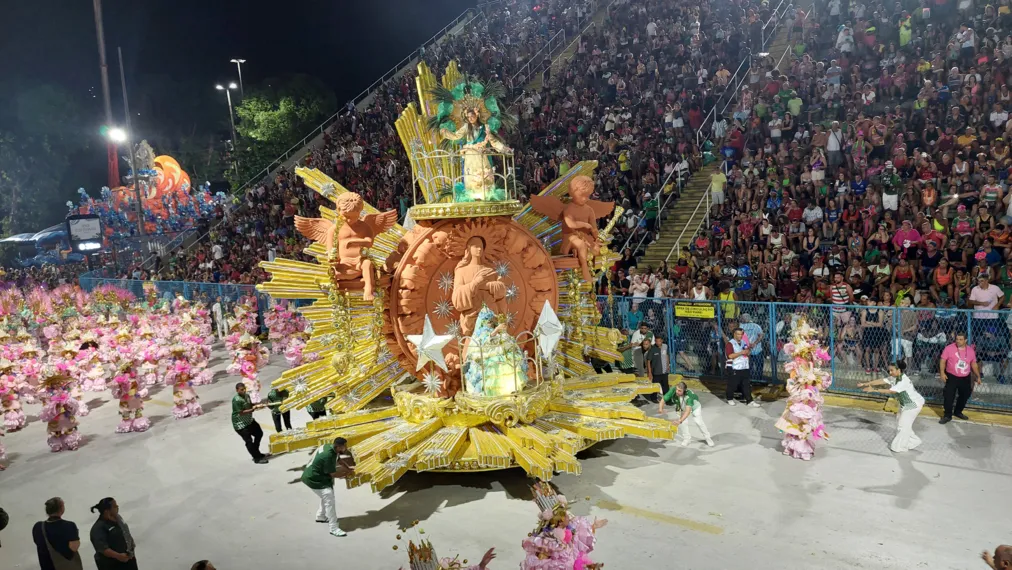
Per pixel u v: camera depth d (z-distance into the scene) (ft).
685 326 57.52
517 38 126.41
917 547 30.71
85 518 39.19
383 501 38.50
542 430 40.29
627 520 34.55
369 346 42.39
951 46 70.74
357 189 104.78
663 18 103.30
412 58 141.38
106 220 144.66
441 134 42.65
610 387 47.24
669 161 79.61
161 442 50.83
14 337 77.30
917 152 62.90
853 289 54.49
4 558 35.35
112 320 75.41
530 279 43.52
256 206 117.60
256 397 58.65
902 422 40.32
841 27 83.46
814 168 65.98
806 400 40.52
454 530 34.65
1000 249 51.90
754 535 32.48
